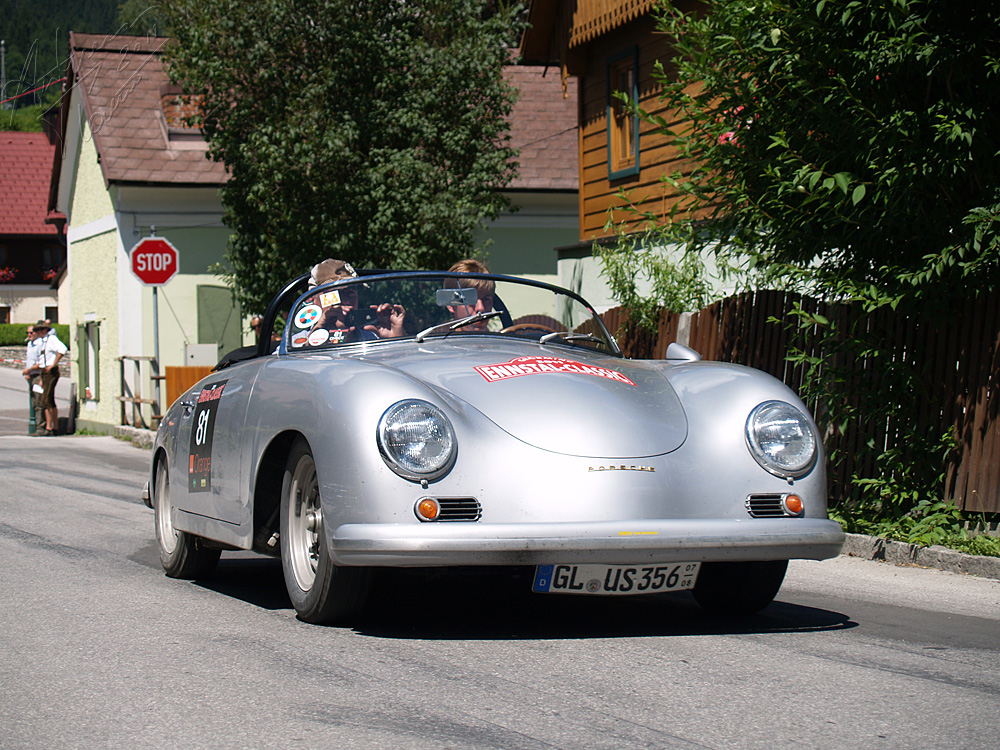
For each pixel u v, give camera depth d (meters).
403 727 3.03
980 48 5.85
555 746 2.87
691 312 9.27
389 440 3.84
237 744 2.91
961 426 6.33
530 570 4.29
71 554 6.33
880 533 6.47
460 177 13.63
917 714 3.18
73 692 3.43
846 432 7.02
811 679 3.55
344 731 3.00
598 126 14.88
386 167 12.71
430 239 13.10
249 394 4.77
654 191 13.34
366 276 5.29
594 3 14.05
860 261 6.67
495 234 20.75
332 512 3.93
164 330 19.14
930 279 5.94
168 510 5.86
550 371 4.40
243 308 14.04
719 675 3.59
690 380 4.57
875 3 5.84
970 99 5.93
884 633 4.32
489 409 4.05
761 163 6.62
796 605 4.95
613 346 5.54
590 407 4.15
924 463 6.52
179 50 12.96
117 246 19.06
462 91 13.75
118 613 4.63
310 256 13.00
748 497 4.11
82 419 21.20
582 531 3.79
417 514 3.78
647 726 3.04
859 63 6.04
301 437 4.33
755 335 8.03
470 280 5.28
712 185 7.13
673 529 3.89
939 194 6.18
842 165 6.39
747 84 6.68
